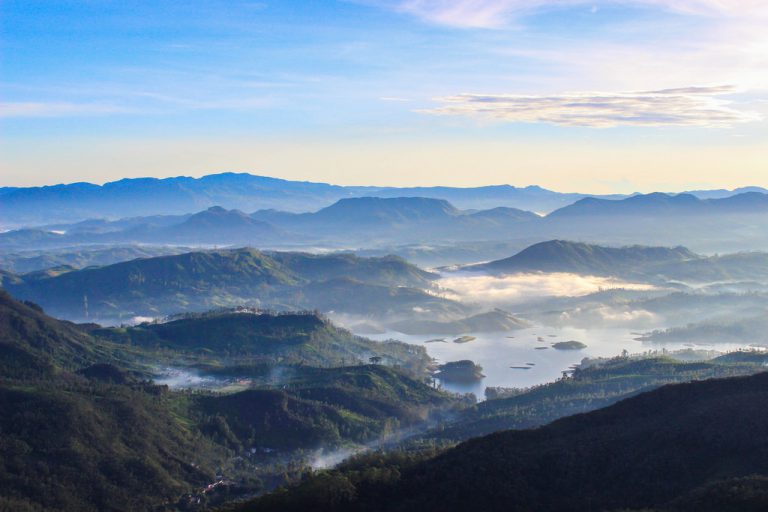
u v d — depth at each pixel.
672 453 171.00
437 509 166.38
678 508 143.50
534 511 161.88
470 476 175.12
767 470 155.25
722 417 180.00
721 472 159.75
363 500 177.75
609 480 167.88
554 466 175.75
